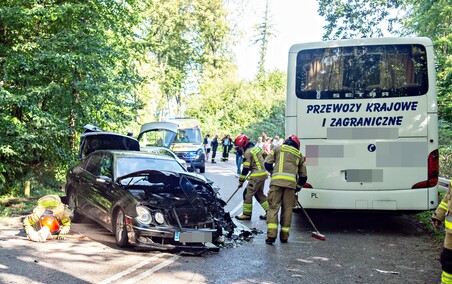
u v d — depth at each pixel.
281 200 7.69
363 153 8.15
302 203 8.34
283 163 7.67
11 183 12.28
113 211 7.08
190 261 6.29
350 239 7.99
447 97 19.69
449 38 19.73
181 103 49.12
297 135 8.41
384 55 8.23
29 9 10.64
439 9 21.27
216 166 25.41
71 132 12.40
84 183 8.37
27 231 7.21
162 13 43.25
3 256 6.18
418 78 8.09
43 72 11.30
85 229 8.21
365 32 23.62
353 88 8.25
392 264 6.32
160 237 6.64
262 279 5.52
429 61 8.09
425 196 7.96
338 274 5.80
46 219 7.28
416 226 9.25
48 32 12.06
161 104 45.12
